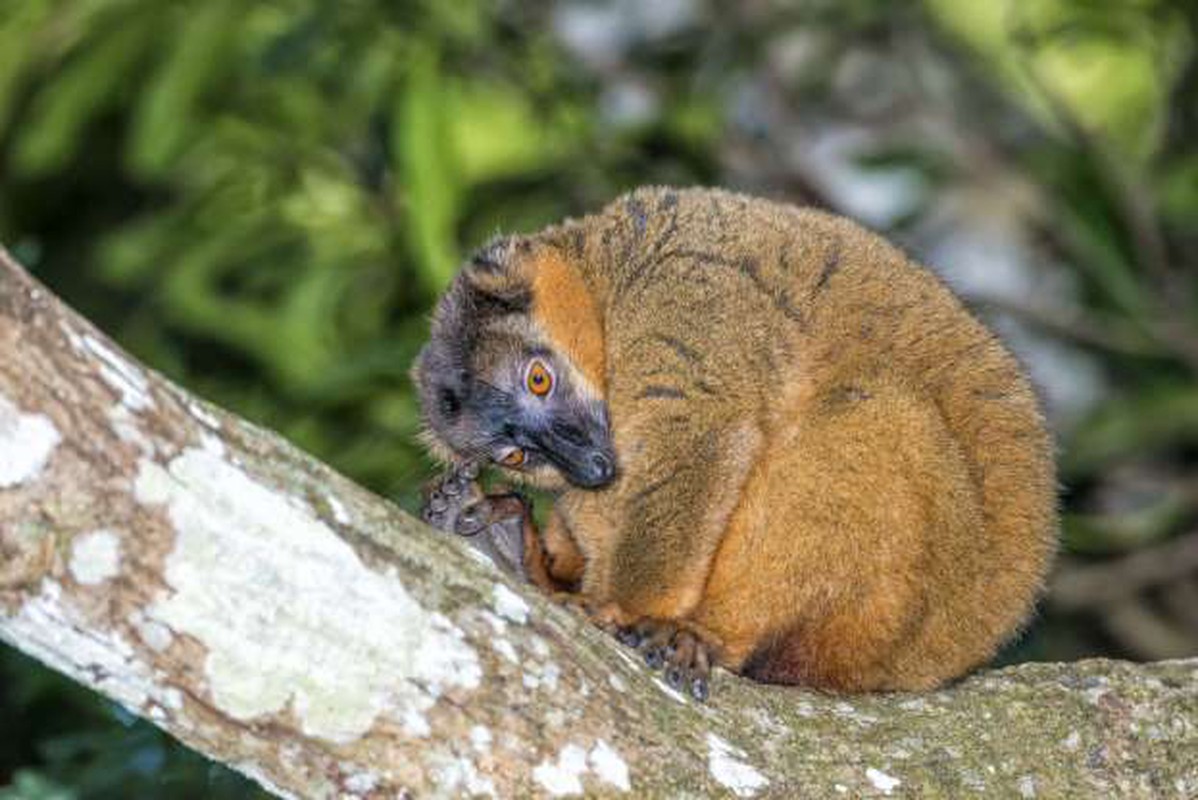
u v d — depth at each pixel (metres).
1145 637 15.53
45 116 15.55
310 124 16.22
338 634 6.96
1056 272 18.81
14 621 6.53
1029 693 8.91
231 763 7.00
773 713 8.36
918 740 8.47
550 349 11.18
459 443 11.61
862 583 9.46
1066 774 8.55
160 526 6.66
